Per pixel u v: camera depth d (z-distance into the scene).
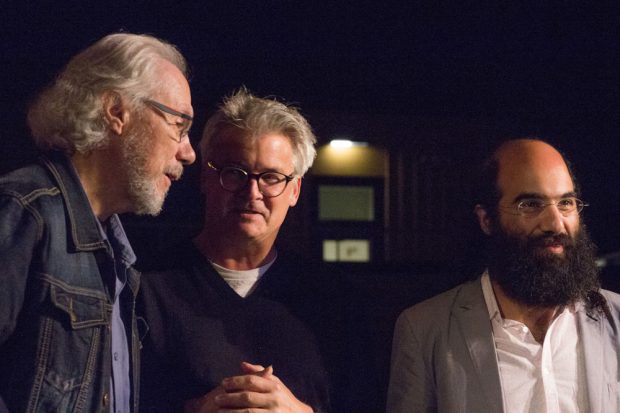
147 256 2.40
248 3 5.29
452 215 6.20
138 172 1.86
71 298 1.73
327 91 5.75
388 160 6.30
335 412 2.35
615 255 5.44
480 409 2.24
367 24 5.63
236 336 2.28
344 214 6.52
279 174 2.30
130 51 1.88
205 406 2.06
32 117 1.91
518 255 2.30
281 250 2.48
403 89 5.92
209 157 2.36
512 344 2.31
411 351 2.38
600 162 5.78
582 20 5.71
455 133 6.13
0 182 1.71
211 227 2.37
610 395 2.24
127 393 1.98
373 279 3.48
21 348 1.67
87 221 1.79
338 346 2.38
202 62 5.21
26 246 1.64
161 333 2.25
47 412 1.68
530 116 5.96
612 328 2.35
